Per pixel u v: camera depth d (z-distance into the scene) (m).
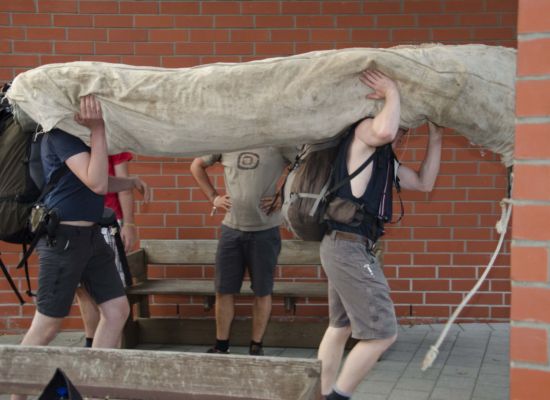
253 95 2.92
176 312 6.05
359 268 3.25
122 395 2.30
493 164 5.75
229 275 4.96
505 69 2.97
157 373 2.27
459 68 2.90
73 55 5.75
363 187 3.21
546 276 1.96
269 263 4.91
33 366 2.36
